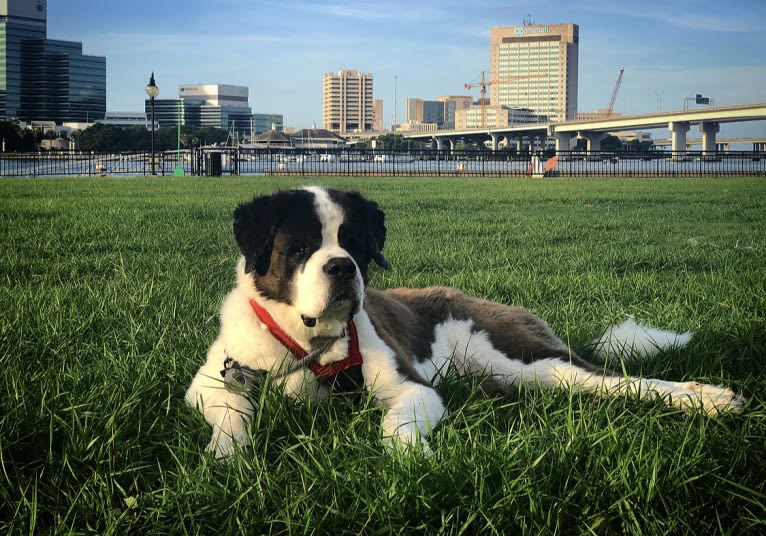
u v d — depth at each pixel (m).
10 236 4.32
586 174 16.34
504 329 1.85
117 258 3.62
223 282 2.99
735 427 1.41
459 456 1.18
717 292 2.76
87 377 1.69
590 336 2.13
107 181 11.01
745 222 5.84
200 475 1.18
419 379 1.59
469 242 4.41
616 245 4.38
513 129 64.62
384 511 1.07
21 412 1.39
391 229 5.06
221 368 1.54
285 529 1.05
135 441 1.34
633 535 1.00
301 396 1.52
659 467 1.12
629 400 1.56
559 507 1.06
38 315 2.27
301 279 1.47
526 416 1.47
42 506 1.13
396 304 1.91
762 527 1.03
